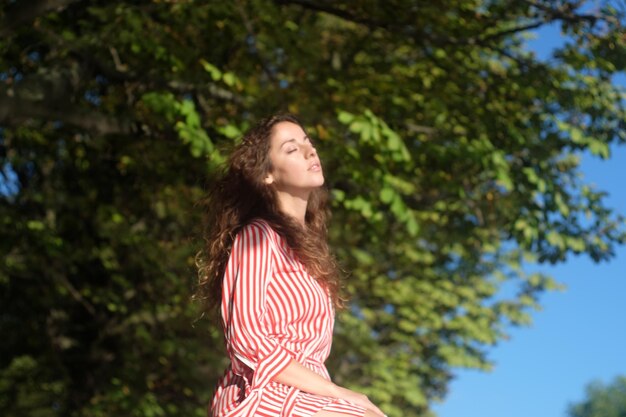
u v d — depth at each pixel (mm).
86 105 12555
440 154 12086
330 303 3719
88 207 14102
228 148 4062
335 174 11375
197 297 3879
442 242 16391
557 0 11766
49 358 14047
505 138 12781
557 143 12820
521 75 12430
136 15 10680
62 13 12414
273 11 11445
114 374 14445
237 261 3598
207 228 3891
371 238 13672
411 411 20922
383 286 18266
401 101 12695
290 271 3627
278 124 3871
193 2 11219
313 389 3414
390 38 12625
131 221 14359
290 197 3857
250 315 3502
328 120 11594
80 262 14047
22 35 11352
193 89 11562
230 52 12383
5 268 13117
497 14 12250
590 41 11945
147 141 12922
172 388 14938
